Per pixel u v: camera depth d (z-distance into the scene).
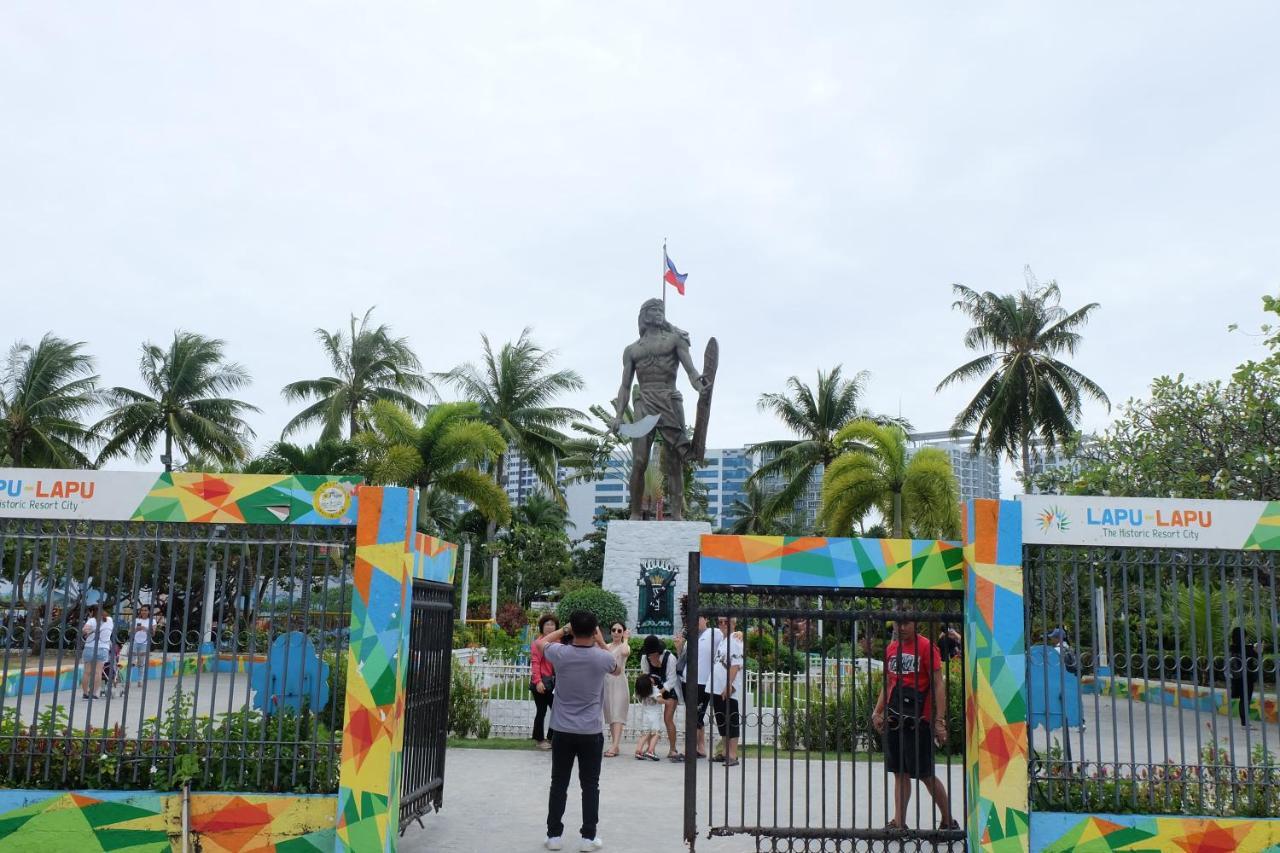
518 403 44.16
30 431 38.06
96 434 41.25
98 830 6.68
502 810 9.05
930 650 7.45
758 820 7.01
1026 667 6.93
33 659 15.17
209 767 6.93
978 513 6.99
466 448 27.89
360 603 6.79
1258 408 16.22
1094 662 6.93
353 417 42.38
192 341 42.31
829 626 18.44
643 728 14.14
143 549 6.91
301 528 7.05
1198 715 6.84
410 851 7.49
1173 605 6.94
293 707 7.44
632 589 23.25
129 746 6.92
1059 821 6.78
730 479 117.06
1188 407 17.56
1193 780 7.02
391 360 43.56
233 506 6.91
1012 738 6.75
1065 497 7.00
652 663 13.23
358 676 6.71
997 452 39.81
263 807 6.72
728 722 7.17
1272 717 12.95
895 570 7.23
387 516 6.86
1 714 7.14
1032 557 7.23
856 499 27.42
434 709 8.50
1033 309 38.00
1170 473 17.33
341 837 6.55
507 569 48.53
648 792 10.11
